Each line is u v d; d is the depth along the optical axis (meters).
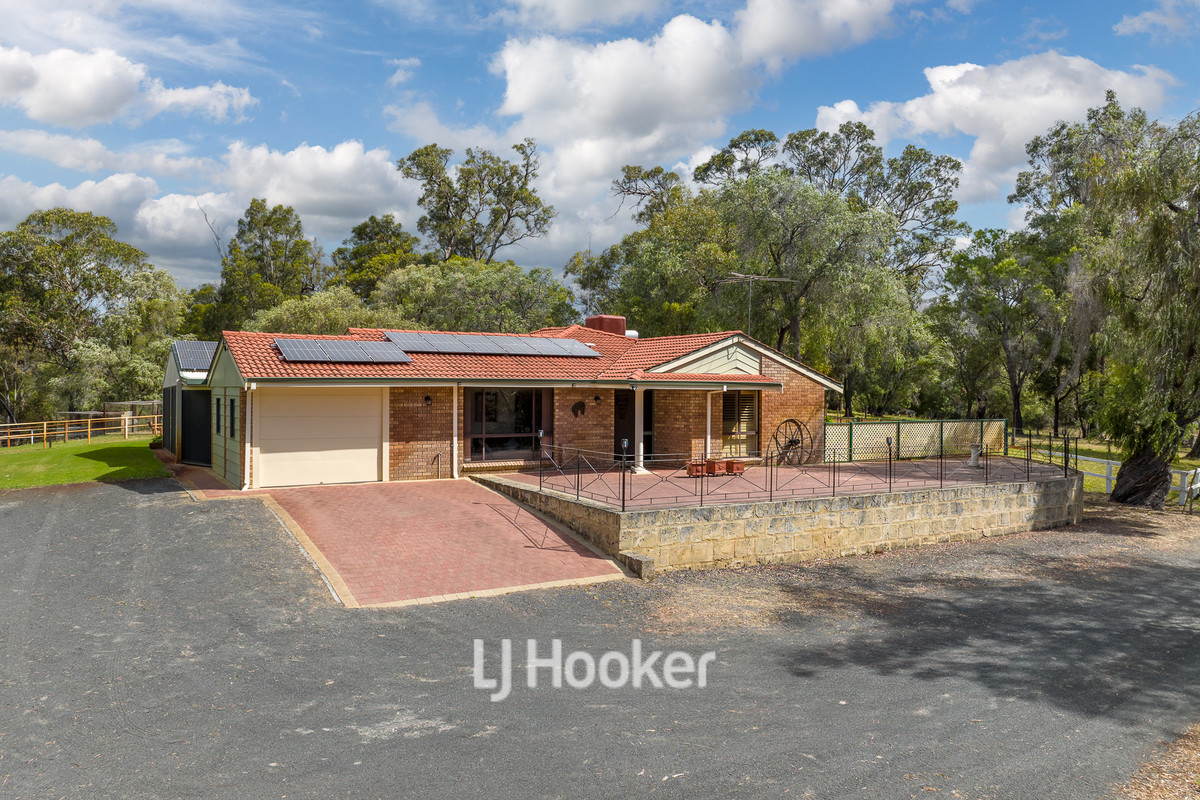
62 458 23.67
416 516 15.07
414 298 48.59
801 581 13.89
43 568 11.56
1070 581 14.23
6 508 16.03
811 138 54.94
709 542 14.58
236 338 18.22
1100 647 10.16
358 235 70.00
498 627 9.94
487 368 19.92
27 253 51.19
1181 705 8.01
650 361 21.92
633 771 5.98
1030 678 8.77
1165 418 21.48
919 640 10.28
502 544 13.82
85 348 45.19
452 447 19.55
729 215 36.50
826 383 24.91
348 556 12.47
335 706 7.13
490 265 54.84
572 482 18.06
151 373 44.69
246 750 6.17
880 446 26.23
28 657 8.16
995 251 48.50
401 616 10.11
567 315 57.47
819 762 6.25
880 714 7.43
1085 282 24.27
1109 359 24.91
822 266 34.75
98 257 53.09
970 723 7.27
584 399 21.47
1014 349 46.88
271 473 17.47
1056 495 20.22
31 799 5.34
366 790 5.57
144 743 6.25
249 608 10.02
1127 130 21.75
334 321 41.88
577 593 11.84
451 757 6.15
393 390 18.84
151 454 24.61
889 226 35.75
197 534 13.40
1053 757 6.54
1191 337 20.16
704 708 7.45
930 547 17.44
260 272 62.03
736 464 20.25
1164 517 21.84
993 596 13.03
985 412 57.56
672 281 41.06
